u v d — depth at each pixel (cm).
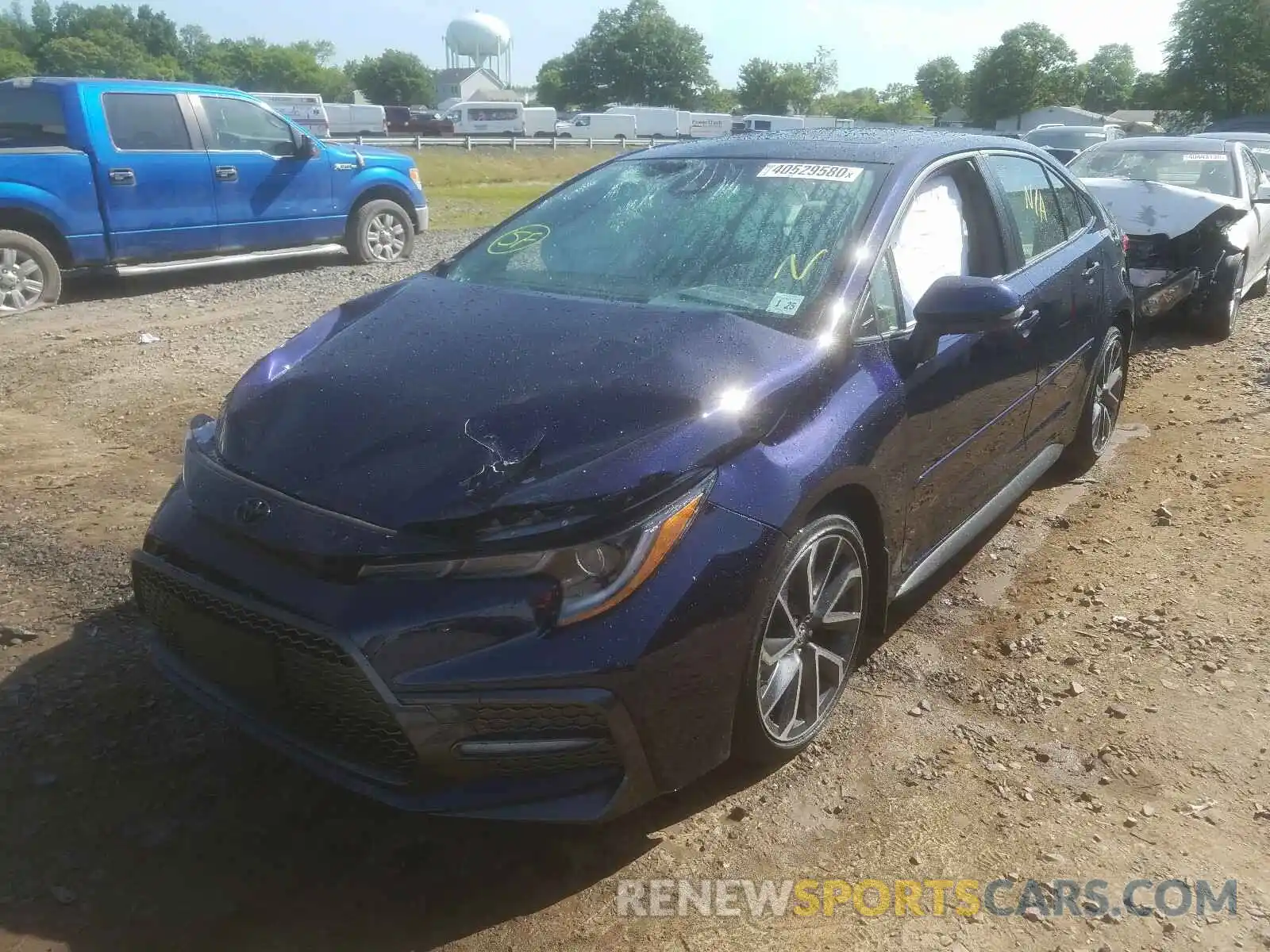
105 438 554
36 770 292
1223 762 313
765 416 279
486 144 4088
